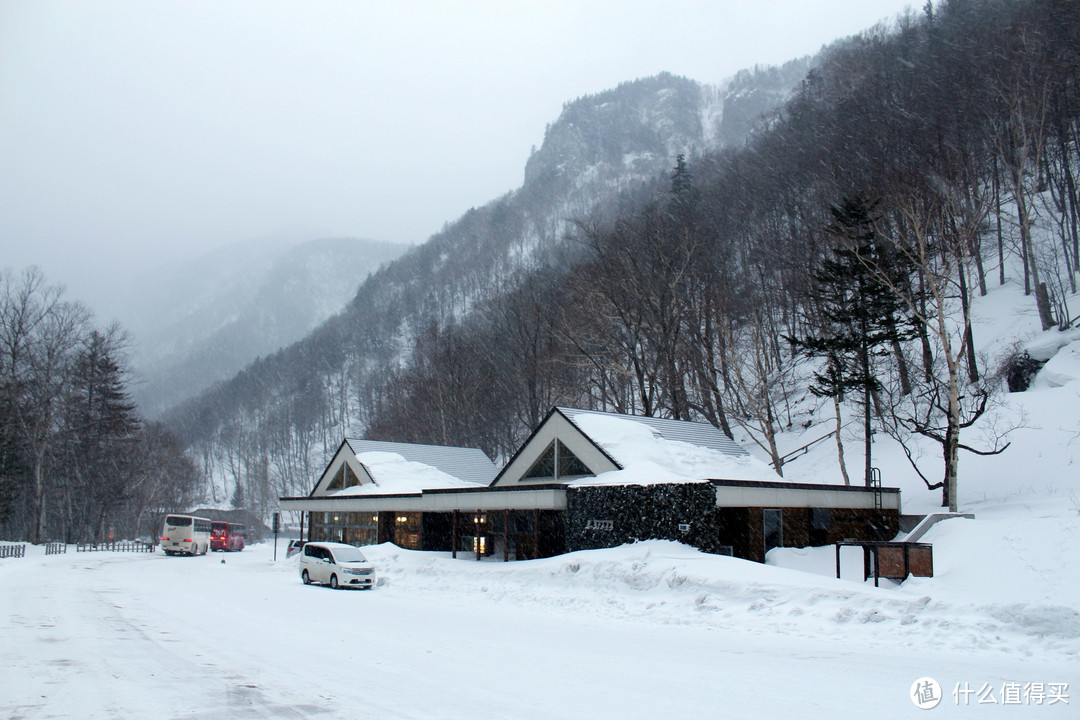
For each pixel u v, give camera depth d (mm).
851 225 33062
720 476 29125
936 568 20547
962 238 31500
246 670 10336
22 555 46500
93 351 67562
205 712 7816
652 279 44312
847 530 28453
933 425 38562
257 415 148375
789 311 55844
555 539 30281
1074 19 51125
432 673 10320
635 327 44969
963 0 75125
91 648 12039
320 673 10203
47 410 57969
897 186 36375
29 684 9086
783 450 46562
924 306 35062
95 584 26172
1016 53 49875
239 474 125500
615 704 8508
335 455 45750
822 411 48281
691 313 45000
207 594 23188
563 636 14359
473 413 60812
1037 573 17672
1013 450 32406
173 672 10078
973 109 49062
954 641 12844
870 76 70500
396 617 17516
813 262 46906
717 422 43750
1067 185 48188
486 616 17938
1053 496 26953
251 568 37688
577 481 28641
